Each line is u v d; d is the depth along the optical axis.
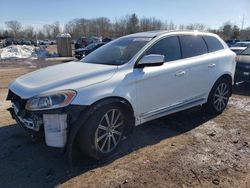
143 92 3.97
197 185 3.08
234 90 7.80
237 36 66.75
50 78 3.61
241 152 3.85
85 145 3.40
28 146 4.07
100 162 3.59
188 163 3.54
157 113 4.28
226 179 3.19
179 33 4.71
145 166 3.48
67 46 24.86
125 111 3.84
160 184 3.10
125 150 3.91
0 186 3.12
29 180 3.22
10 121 5.12
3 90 8.20
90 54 4.84
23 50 26.11
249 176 3.25
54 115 3.21
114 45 4.66
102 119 3.48
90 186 3.09
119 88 3.64
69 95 3.25
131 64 3.91
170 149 3.94
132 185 3.09
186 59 4.65
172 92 4.42
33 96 3.29
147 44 4.17
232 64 5.54
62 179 3.23
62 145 3.28
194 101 4.89
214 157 3.70
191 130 4.66
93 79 3.54
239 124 4.94
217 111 5.43
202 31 5.23
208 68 4.98
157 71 4.12
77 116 3.27
